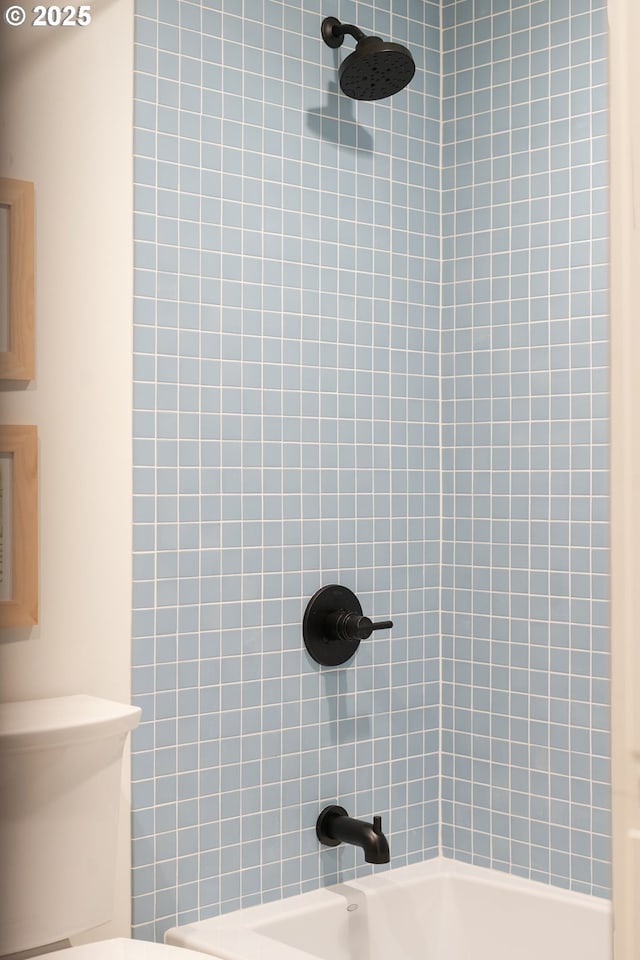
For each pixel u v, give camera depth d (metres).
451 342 2.36
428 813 2.33
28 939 1.54
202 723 1.91
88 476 1.76
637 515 0.69
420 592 2.32
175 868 1.87
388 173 2.27
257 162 2.01
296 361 2.08
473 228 2.32
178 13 1.88
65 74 1.72
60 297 1.72
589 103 2.10
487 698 2.27
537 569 2.18
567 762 2.11
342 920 2.05
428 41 2.37
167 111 1.87
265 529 2.02
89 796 1.63
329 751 2.12
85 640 1.75
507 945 2.14
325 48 2.14
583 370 2.11
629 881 0.70
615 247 0.69
